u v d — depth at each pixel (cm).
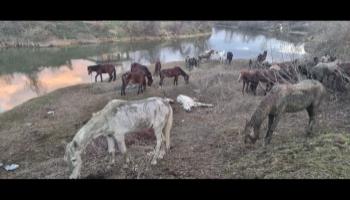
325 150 746
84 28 4959
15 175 883
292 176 663
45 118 1445
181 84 1828
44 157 1021
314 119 850
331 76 1141
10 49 4050
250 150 835
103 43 4775
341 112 983
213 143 931
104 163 858
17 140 1198
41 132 1248
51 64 3197
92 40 4791
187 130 1077
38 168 912
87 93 1848
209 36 5619
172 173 767
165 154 877
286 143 830
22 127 1346
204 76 1930
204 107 1348
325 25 2173
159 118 806
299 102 802
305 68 1269
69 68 3002
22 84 2400
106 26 5144
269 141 834
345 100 1077
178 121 1191
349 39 1587
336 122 913
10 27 4412
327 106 1048
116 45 4644
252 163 757
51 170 883
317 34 2331
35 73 2783
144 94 1644
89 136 746
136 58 3559
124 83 1650
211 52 2825
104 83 2091
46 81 2494
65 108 1567
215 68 2359
